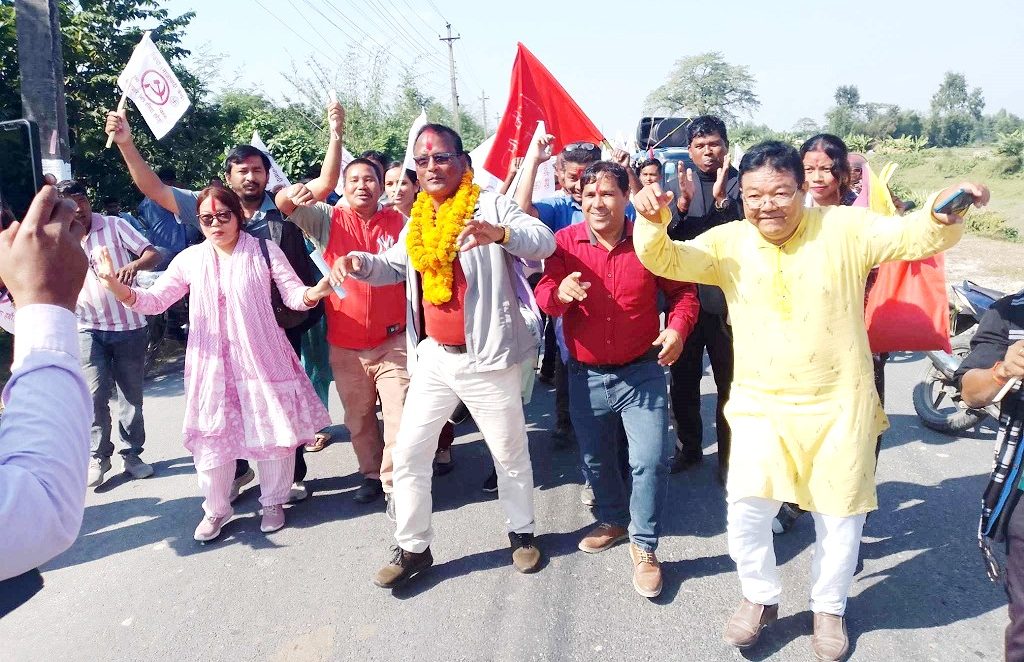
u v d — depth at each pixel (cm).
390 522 406
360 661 291
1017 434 235
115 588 354
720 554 355
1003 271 1209
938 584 322
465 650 294
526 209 424
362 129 1892
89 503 450
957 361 477
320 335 515
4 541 103
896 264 312
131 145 430
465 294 315
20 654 308
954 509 389
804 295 255
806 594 319
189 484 471
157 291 371
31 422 112
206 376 375
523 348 332
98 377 459
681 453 448
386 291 395
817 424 260
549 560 358
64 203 125
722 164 423
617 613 313
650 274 317
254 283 373
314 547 382
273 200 450
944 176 3472
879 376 345
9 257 120
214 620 323
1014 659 225
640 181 451
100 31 1067
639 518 322
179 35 1217
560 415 495
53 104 646
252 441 380
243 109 1586
